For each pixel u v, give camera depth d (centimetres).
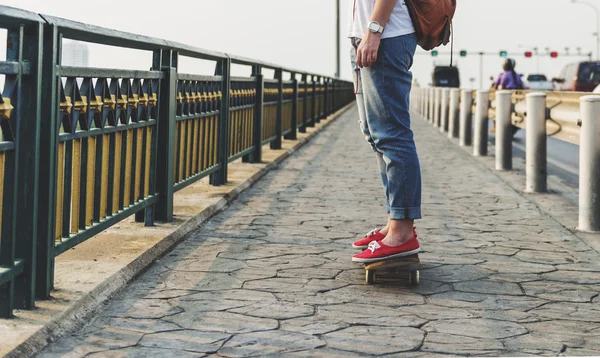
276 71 1175
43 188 334
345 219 607
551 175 979
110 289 374
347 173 938
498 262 462
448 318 347
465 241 526
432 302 373
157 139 527
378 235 430
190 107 632
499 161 989
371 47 384
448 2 401
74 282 370
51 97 330
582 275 432
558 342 316
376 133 400
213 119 718
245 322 336
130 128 468
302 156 1162
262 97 981
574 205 693
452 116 1595
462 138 1394
